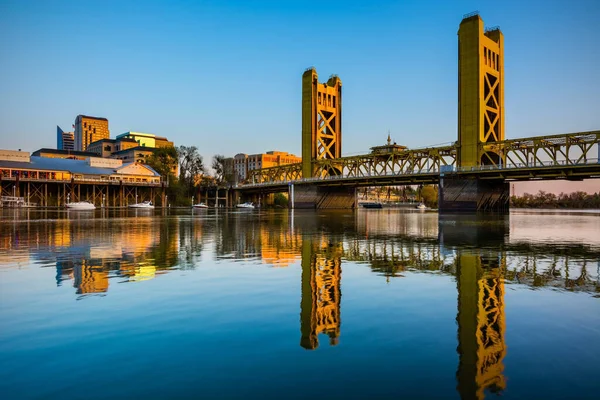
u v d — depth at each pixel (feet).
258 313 43.16
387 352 32.73
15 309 44.09
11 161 451.12
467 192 319.06
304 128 515.50
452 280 60.44
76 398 25.38
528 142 297.53
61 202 471.62
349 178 422.41
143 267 70.28
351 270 68.39
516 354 32.37
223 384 27.22
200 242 109.60
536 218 267.39
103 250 91.61
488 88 358.02
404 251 93.25
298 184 502.38
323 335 36.45
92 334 36.40
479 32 330.95
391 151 416.67
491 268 71.00
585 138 268.21
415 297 50.14
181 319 40.81
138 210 393.50
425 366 30.14
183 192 598.34
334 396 25.71
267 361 30.91
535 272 67.41
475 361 30.96
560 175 274.57
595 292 53.21
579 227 176.86
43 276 62.03
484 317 41.86
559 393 26.20
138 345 33.91
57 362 30.50
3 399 25.14
